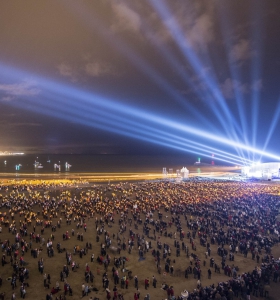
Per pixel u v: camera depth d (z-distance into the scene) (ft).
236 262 127.95
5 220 158.51
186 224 169.89
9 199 200.75
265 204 210.18
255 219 176.35
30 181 328.90
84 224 151.43
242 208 198.18
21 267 106.42
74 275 109.40
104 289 101.65
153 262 124.06
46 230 149.28
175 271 117.70
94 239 141.69
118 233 146.61
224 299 89.51
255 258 131.95
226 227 165.68
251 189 264.93
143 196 228.22
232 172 503.20
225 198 225.15
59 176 427.74
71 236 143.74
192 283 109.19
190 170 566.77
